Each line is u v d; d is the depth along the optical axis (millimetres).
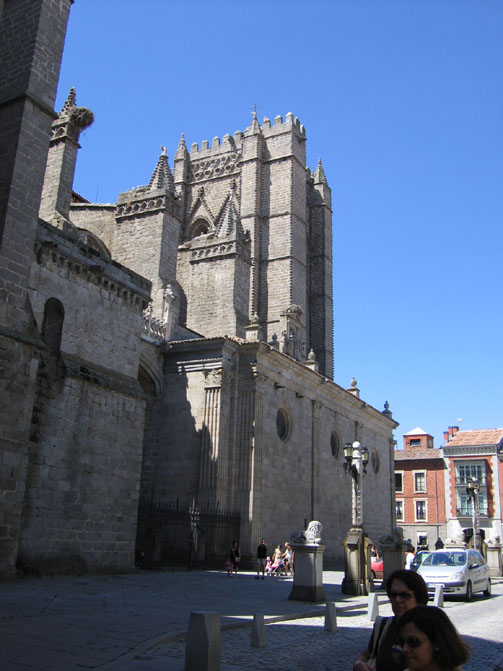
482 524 63312
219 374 33031
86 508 22344
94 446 23062
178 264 46094
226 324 40531
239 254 41906
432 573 22766
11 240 19500
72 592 16672
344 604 18234
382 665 4762
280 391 36938
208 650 7797
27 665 8352
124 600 15641
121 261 38719
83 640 10148
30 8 21797
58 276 22906
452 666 3574
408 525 66812
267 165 61312
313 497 39031
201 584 21719
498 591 27938
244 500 32281
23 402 19062
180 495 32219
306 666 9555
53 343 22641
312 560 18438
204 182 65438
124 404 24703
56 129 32094
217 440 32062
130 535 24156
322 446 41625
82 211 41469
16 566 19406
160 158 40781
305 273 60375
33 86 20891
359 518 22156
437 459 67125
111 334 25109
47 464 21078
